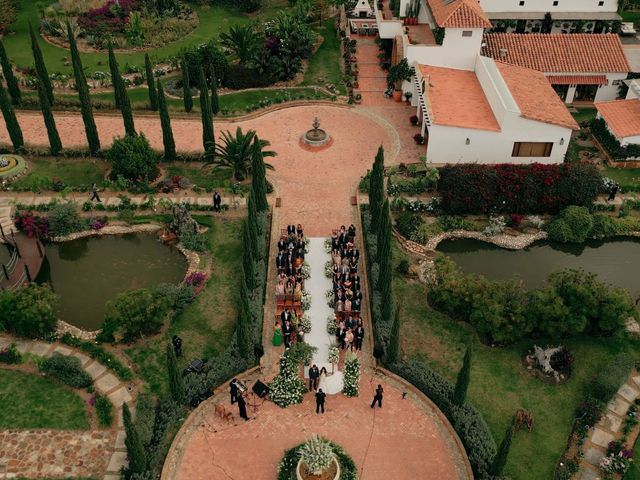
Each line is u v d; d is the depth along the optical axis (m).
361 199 56.81
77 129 66.50
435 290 45.75
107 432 37.31
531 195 54.88
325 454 33.38
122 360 41.81
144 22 84.38
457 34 65.69
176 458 36.34
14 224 53.09
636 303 47.59
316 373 39.56
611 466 36.00
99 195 57.22
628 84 67.44
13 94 68.81
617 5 78.69
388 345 41.09
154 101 68.31
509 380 41.38
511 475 35.91
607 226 54.25
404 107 71.25
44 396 39.31
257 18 90.56
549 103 60.19
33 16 89.25
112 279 49.41
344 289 45.53
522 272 51.38
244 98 72.31
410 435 37.81
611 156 62.22
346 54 80.50
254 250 47.25
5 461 35.75
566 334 44.16
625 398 40.62
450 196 54.72
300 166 61.44
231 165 58.03
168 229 53.19
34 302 42.28
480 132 58.19
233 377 40.75
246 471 35.72
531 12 78.88
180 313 45.44
